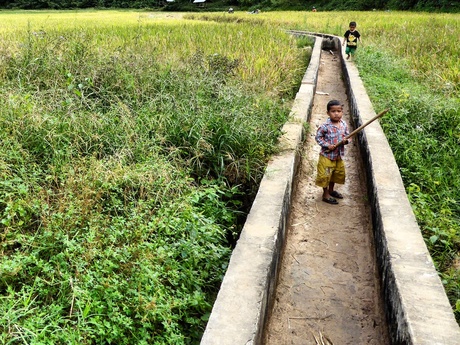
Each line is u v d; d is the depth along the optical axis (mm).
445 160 6629
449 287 4074
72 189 4512
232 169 5938
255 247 3920
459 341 2840
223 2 63375
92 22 23047
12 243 3869
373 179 5305
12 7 60438
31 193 4523
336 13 37938
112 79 7332
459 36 15961
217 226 4758
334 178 5844
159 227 4328
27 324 3033
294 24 29266
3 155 4797
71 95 6582
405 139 7156
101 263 3713
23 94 6348
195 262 4285
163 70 8180
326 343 3658
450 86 9688
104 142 5609
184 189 5113
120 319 3322
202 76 7984
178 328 3717
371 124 7199
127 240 4078
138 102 6773
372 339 3689
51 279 3545
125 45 10469
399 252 3805
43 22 22109
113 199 4551
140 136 5754
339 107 5594
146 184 4836
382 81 10641
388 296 3639
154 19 30594
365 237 5102
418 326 2973
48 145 5273
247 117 6488
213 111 6438
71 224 4047
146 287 3619
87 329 3164
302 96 9086
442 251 4715
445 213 5203
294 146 6227
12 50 8508
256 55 11898
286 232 5047
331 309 4020
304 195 6102
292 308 4027
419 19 25047
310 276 4445
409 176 6285
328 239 5070
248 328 3029
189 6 61625
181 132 6070
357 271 4523
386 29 20656
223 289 3395
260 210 4531
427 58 12906
